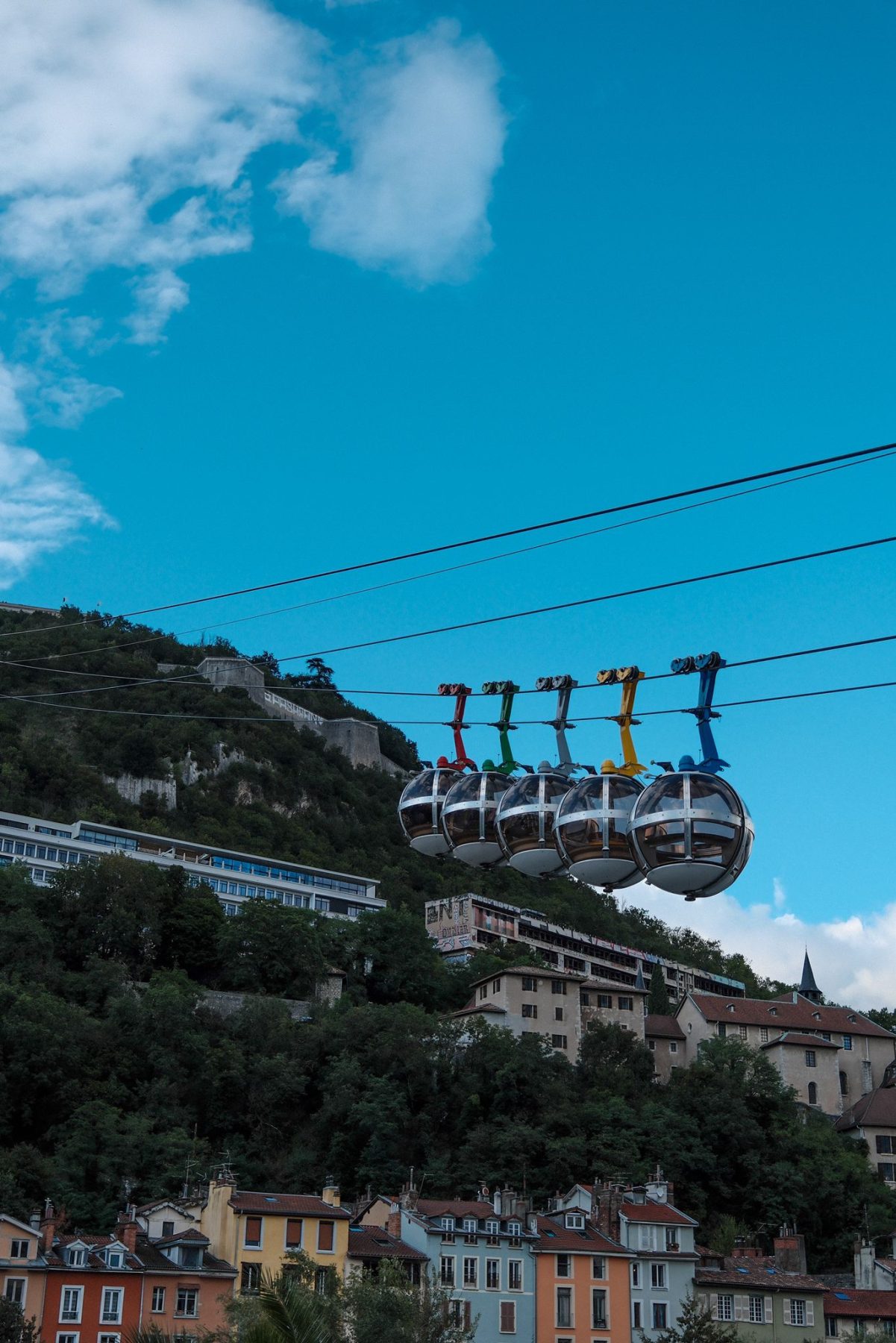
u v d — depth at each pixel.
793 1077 169.75
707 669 29.12
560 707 31.31
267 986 171.50
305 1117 141.88
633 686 30.33
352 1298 67.31
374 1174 127.88
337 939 180.88
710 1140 141.25
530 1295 99.44
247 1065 143.50
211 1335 68.06
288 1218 95.69
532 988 166.88
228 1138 135.75
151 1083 136.25
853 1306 106.06
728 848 28.09
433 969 182.88
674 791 28.30
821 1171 140.88
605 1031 165.00
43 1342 77.69
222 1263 92.50
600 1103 144.88
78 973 162.38
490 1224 101.56
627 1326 100.25
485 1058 144.88
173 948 173.00
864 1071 176.50
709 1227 132.38
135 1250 91.50
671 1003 197.38
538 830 30.34
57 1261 87.00
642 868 28.92
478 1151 132.88
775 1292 104.81
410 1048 142.62
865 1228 134.88
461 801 31.97
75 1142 120.94
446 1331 70.88
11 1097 128.50
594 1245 103.31
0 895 167.12
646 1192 115.06
